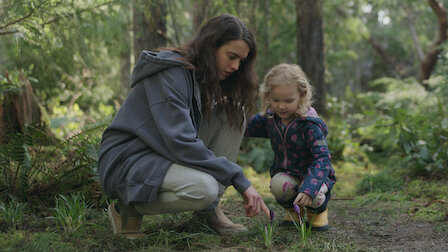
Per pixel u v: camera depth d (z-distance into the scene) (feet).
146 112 6.52
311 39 20.76
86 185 9.45
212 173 6.16
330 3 30.04
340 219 8.93
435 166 13.32
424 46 45.88
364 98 26.55
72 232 6.98
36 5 10.39
